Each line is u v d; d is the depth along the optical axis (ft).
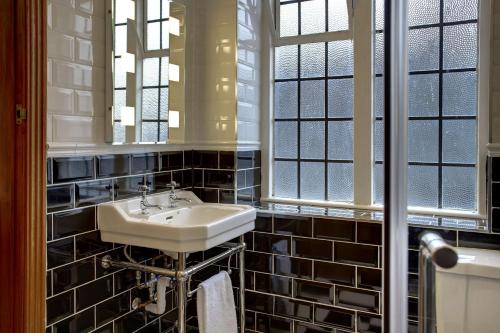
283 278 7.12
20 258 4.91
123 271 6.19
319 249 6.82
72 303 5.38
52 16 5.05
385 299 2.66
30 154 4.86
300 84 8.07
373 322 6.43
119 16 5.97
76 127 5.39
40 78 4.91
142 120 6.40
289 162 8.21
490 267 4.57
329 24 7.76
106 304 5.90
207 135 7.64
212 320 5.95
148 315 6.76
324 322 6.82
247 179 7.80
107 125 5.82
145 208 6.15
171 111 7.04
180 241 5.11
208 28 7.60
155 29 6.66
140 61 6.36
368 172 7.32
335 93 7.75
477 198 6.36
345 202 7.70
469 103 6.43
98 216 5.72
